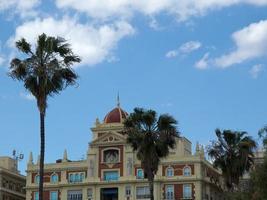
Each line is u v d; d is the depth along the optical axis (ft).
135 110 271.49
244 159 323.37
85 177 439.22
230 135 330.13
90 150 442.09
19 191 502.38
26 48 202.80
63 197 437.58
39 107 196.75
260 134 217.97
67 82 203.21
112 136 437.99
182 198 415.64
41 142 194.90
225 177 327.47
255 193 213.25
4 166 503.20
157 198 418.51
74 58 205.36
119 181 426.92
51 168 447.83
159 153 264.93
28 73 199.21
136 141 264.93
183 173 421.59
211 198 440.04
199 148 429.79
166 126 265.54
